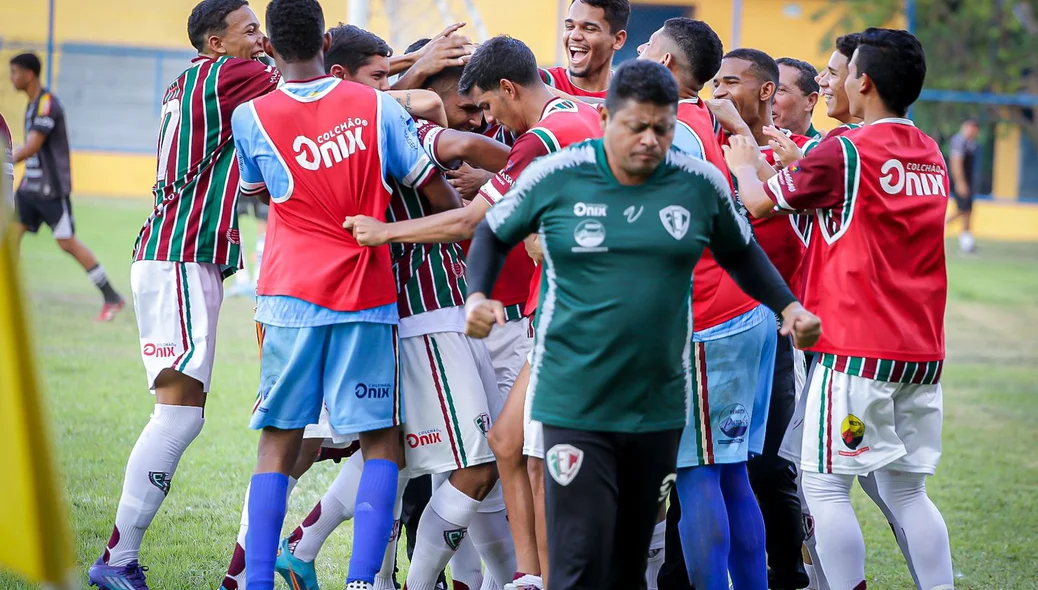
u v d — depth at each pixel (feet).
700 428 37.27
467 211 35.86
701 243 31.12
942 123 215.72
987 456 71.61
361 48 42.52
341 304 36.99
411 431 39.55
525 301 43.93
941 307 38.86
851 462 37.93
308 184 36.99
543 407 31.55
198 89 42.24
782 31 215.51
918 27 218.79
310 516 42.47
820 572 45.52
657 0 207.51
